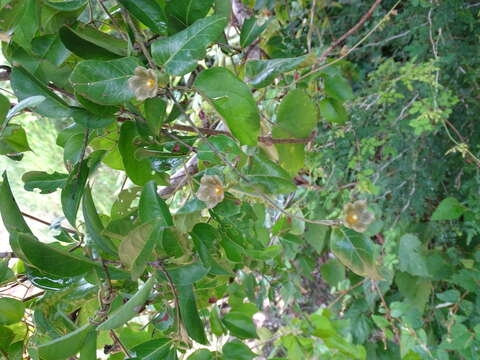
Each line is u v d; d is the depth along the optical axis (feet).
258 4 1.67
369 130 1.90
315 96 1.67
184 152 0.99
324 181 2.08
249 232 1.13
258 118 0.85
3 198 0.76
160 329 0.97
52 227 1.01
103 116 0.88
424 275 1.98
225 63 1.58
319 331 1.80
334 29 2.36
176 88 0.84
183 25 0.92
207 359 1.04
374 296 2.08
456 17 1.85
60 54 0.92
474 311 1.88
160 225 0.75
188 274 0.90
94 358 0.78
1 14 0.85
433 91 1.73
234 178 0.94
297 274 2.28
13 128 0.92
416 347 1.79
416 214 2.00
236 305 1.42
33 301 0.96
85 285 0.90
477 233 2.00
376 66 2.25
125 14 0.86
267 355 2.78
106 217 1.15
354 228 0.91
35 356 0.83
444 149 1.89
